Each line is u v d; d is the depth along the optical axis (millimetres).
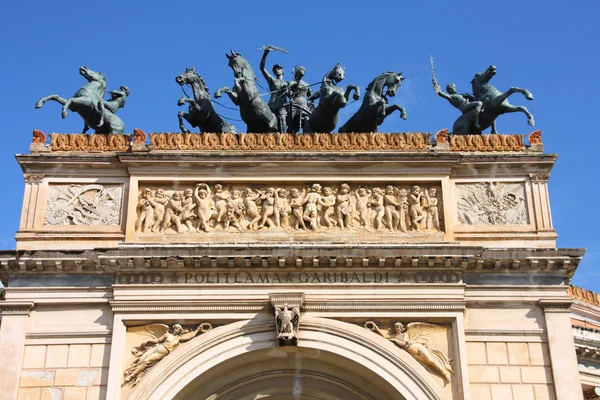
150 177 40281
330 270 38156
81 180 40562
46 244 39219
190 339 37344
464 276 38594
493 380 36938
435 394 36219
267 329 37438
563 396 36500
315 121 44031
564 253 38531
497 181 40969
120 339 37000
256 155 40250
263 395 38781
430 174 40562
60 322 37750
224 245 37938
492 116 43094
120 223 39750
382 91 43500
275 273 38156
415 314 37562
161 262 37688
